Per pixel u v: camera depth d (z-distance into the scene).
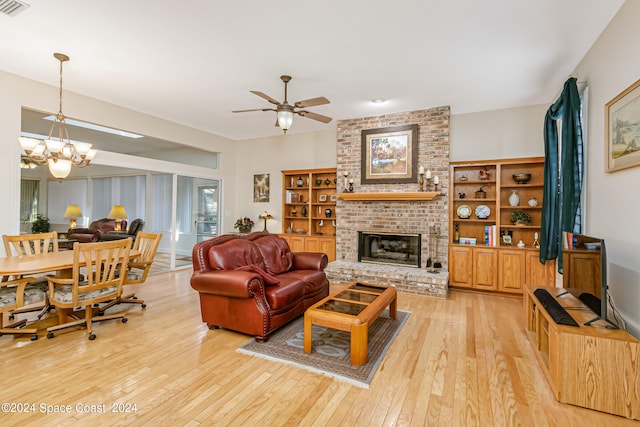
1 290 3.02
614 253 2.60
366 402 2.04
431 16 2.62
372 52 3.24
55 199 9.49
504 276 4.57
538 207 4.61
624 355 1.92
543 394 2.14
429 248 5.07
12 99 3.81
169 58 3.41
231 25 2.79
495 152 4.98
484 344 2.92
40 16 2.65
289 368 2.47
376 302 2.93
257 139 7.27
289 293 3.20
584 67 3.25
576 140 3.08
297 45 3.12
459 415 1.92
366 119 5.58
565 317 2.17
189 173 6.36
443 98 4.57
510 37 2.93
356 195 5.36
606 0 2.40
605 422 1.87
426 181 5.03
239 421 1.85
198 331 3.17
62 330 3.15
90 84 4.15
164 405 1.98
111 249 3.12
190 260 6.55
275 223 7.04
